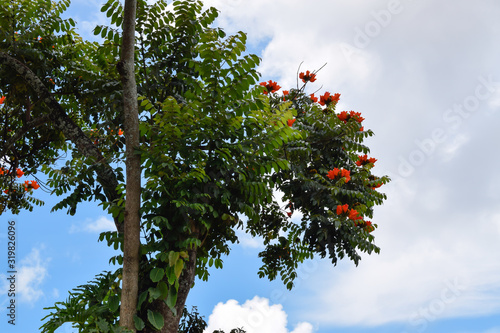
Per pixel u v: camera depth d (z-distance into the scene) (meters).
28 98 6.46
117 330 3.87
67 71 6.45
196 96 4.76
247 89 4.68
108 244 4.43
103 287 4.45
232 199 4.89
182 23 5.61
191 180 4.50
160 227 4.52
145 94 5.35
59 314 4.32
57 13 6.37
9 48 5.91
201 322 6.35
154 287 4.36
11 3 6.07
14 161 7.28
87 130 7.35
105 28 5.43
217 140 4.68
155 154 4.47
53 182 5.54
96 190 5.18
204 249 5.23
